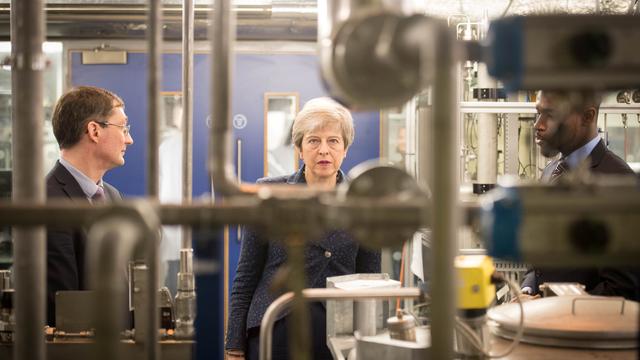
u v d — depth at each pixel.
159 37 1.27
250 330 2.33
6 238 3.72
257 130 4.11
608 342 1.33
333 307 1.69
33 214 0.95
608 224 0.91
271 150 4.12
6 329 1.69
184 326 1.71
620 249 0.92
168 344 1.70
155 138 1.29
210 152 1.13
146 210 0.83
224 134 1.10
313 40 4.06
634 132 3.70
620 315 1.42
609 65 0.97
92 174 2.58
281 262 2.31
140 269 1.69
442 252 0.83
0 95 3.92
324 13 1.12
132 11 3.69
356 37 0.99
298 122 2.40
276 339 2.22
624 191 0.94
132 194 4.05
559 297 1.52
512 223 0.91
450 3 3.31
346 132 2.40
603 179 1.00
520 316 1.36
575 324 1.35
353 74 1.00
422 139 3.37
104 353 0.73
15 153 1.09
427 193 1.12
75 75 3.98
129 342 1.70
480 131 3.22
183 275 1.72
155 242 0.96
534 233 0.92
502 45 0.97
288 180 2.46
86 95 2.56
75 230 2.26
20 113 1.06
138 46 3.98
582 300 1.48
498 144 3.40
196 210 0.97
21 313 1.08
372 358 1.37
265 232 1.01
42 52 1.08
